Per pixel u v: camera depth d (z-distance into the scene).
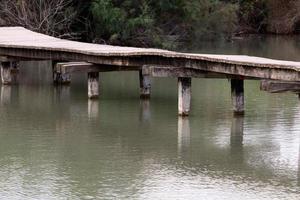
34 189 14.34
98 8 39.56
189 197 13.90
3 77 25.62
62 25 39.22
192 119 20.02
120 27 40.12
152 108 21.52
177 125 19.36
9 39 26.66
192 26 43.97
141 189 14.34
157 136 18.23
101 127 19.14
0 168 15.62
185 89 20.05
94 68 22.31
